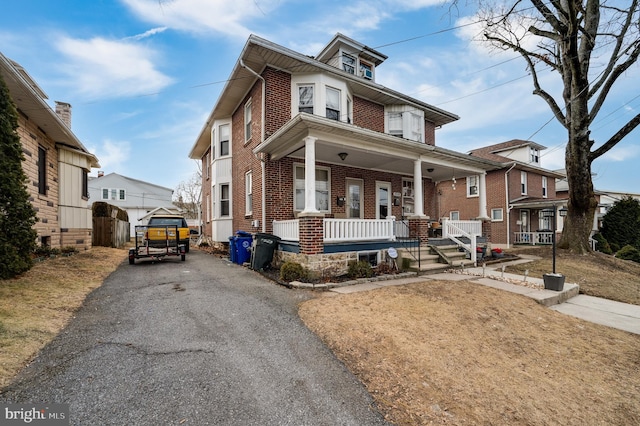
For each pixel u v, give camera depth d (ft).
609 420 9.50
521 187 69.36
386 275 25.14
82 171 37.45
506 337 14.67
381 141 28.37
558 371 12.22
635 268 37.32
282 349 11.86
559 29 34.30
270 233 31.17
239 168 40.45
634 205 65.87
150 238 34.09
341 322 14.47
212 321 14.43
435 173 44.62
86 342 11.62
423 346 12.59
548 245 60.49
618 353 14.29
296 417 8.00
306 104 33.60
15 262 18.47
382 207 41.32
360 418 8.17
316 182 35.01
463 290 21.39
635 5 31.27
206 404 8.29
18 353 10.06
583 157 39.91
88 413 7.68
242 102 39.29
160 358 10.69
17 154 19.81
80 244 36.78
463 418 8.58
